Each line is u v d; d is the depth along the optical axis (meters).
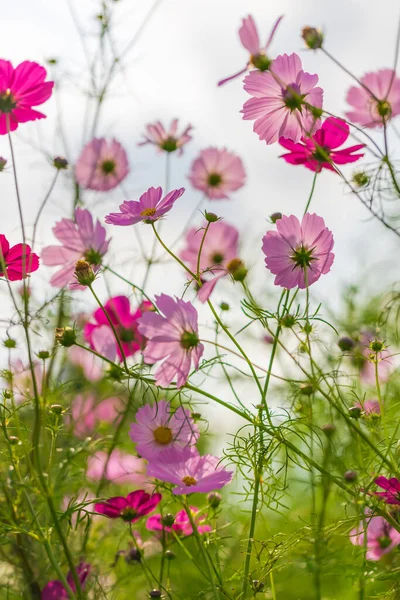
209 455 1.62
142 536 1.96
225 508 1.82
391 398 1.75
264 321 1.60
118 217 1.60
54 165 1.88
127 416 1.93
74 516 1.86
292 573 1.67
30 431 1.67
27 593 1.70
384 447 1.64
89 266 1.62
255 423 1.56
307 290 1.56
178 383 1.55
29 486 1.54
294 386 1.68
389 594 1.61
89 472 1.92
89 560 1.83
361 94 1.69
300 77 1.62
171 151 2.11
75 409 1.94
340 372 1.65
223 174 2.14
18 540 1.71
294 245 1.62
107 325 1.87
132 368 1.65
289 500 1.81
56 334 1.59
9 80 1.69
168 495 1.71
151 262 1.94
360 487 1.58
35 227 1.77
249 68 1.62
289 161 1.68
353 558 1.58
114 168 2.12
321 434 1.71
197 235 1.99
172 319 1.55
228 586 1.67
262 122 1.65
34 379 1.50
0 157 1.70
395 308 1.65
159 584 1.69
